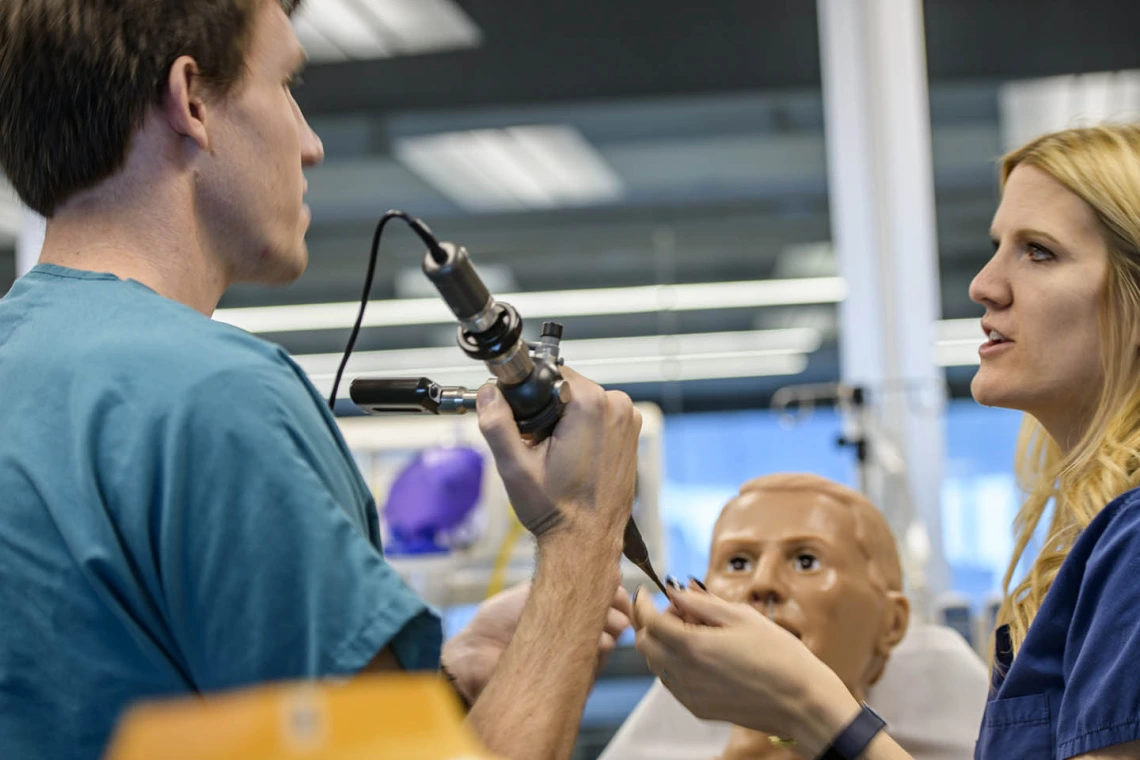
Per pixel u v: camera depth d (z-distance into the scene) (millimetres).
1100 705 1032
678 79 4781
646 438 3016
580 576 999
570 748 948
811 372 4602
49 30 972
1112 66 4547
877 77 4273
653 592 2914
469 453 2807
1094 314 1256
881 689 2062
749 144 4805
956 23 4590
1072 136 1333
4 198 3867
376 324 4809
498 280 4875
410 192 4891
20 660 849
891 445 2760
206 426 855
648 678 3217
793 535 1742
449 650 1367
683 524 4434
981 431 3977
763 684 1137
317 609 831
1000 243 1338
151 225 992
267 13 1061
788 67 4738
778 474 1846
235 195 1022
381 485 3008
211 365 881
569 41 4801
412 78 4836
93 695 845
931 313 4188
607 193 4859
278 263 1079
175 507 840
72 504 855
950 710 2039
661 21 4777
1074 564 1137
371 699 469
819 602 1707
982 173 4551
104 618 849
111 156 980
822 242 4746
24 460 882
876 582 1767
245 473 848
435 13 4793
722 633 1155
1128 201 1242
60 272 982
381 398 1085
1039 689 1145
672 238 4820
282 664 828
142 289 955
